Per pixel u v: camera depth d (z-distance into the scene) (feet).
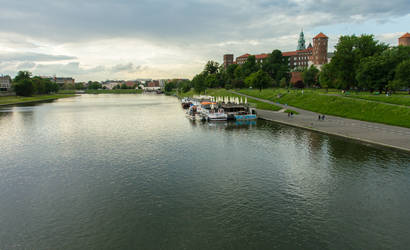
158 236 71.87
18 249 67.67
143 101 636.07
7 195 98.89
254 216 81.05
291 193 95.91
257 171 118.21
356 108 245.65
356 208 84.38
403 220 77.15
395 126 192.13
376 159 125.90
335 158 130.11
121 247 67.67
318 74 514.27
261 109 337.11
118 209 86.79
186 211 84.69
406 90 380.78
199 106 344.08
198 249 66.33
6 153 155.74
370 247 65.98
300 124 216.13
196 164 129.39
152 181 109.29
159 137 193.88
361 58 326.44
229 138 184.96
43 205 90.58
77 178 114.52
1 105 507.71
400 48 323.98
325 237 70.18
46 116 331.36
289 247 66.54
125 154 149.18
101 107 463.42
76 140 188.44
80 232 74.54
